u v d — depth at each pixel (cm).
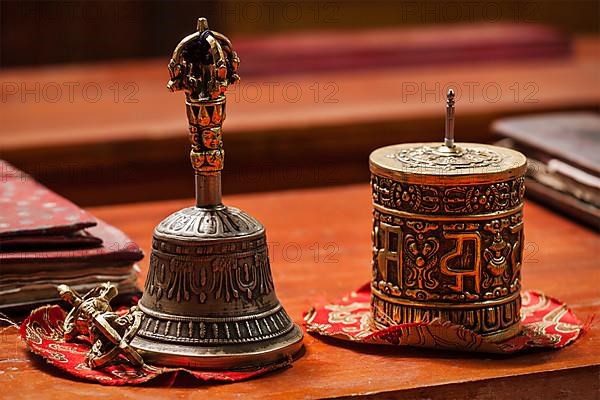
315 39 581
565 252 276
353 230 299
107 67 569
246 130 414
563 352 204
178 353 190
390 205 198
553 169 308
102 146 400
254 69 530
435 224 194
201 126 192
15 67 645
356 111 439
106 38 654
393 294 201
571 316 222
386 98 471
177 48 190
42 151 393
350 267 264
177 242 192
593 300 238
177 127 414
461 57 561
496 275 198
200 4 655
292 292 244
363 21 736
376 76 534
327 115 431
